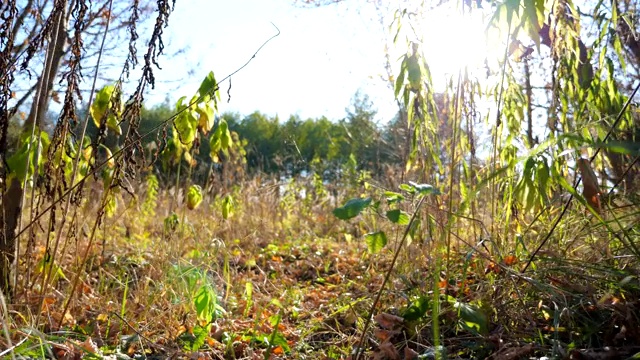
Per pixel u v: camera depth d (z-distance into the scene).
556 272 2.83
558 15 3.19
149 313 3.30
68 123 2.99
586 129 3.06
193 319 3.29
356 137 10.37
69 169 3.48
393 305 3.12
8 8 2.88
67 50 3.74
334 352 2.85
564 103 3.30
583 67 3.46
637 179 3.43
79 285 3.53
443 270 3.41
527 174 2.77
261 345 3.04
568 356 2.20
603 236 2.91
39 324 2.91
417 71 2.87
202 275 3.38
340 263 5.23
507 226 3.18
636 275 2.52
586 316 2.54
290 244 6.29
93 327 3.11
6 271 3.08
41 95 3.21
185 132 3.27
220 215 5.94
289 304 3.79
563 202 3.35
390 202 2.56
